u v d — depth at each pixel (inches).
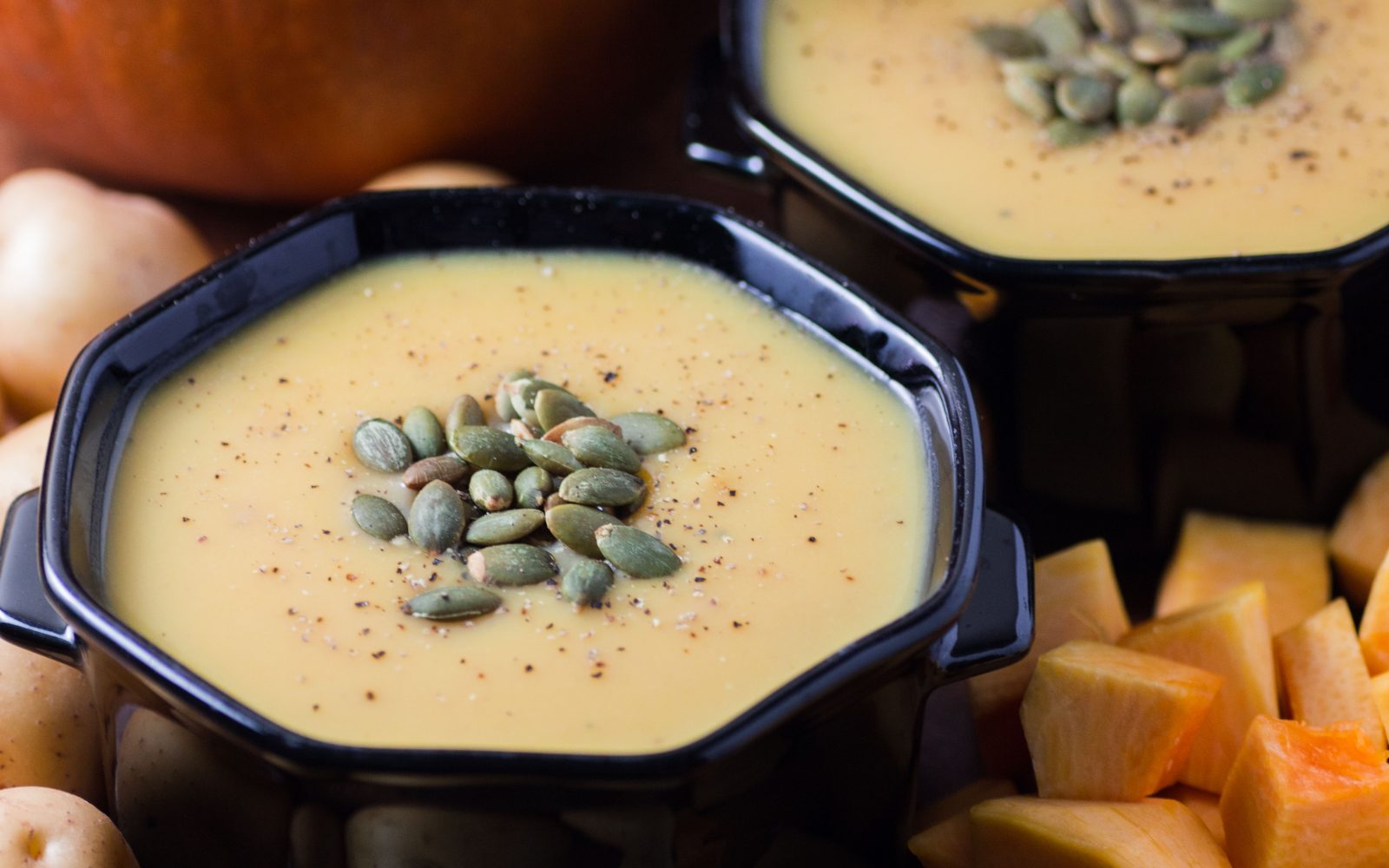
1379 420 23.7
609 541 20.2
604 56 26.3
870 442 21.3
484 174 26.0
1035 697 21.6
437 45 25.3
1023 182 24.2
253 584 20.1
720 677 19.6
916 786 20.9
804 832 19.9
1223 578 23.7
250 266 22.1
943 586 19.3
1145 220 23.7
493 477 20.7
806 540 20.5
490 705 19.4
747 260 22.5
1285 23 25.7
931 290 22.9
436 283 22.7
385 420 21.3
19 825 20.3
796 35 26.1
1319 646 22.4
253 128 25.7
